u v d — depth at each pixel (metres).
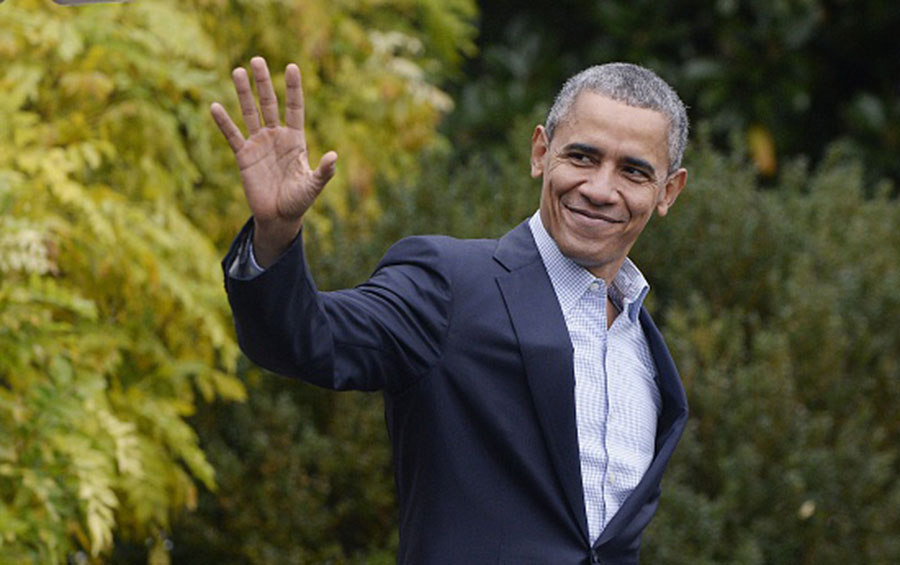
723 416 15.10
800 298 15.90
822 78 31.69
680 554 14.05
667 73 30.61
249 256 6.68
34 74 13.49
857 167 19.45
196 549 14.58
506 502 7.30
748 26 30.89
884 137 30.67
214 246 16.14
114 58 14.04
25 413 11.07
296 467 14.31
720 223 16.44
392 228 15.53
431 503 7.34
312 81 17.50
